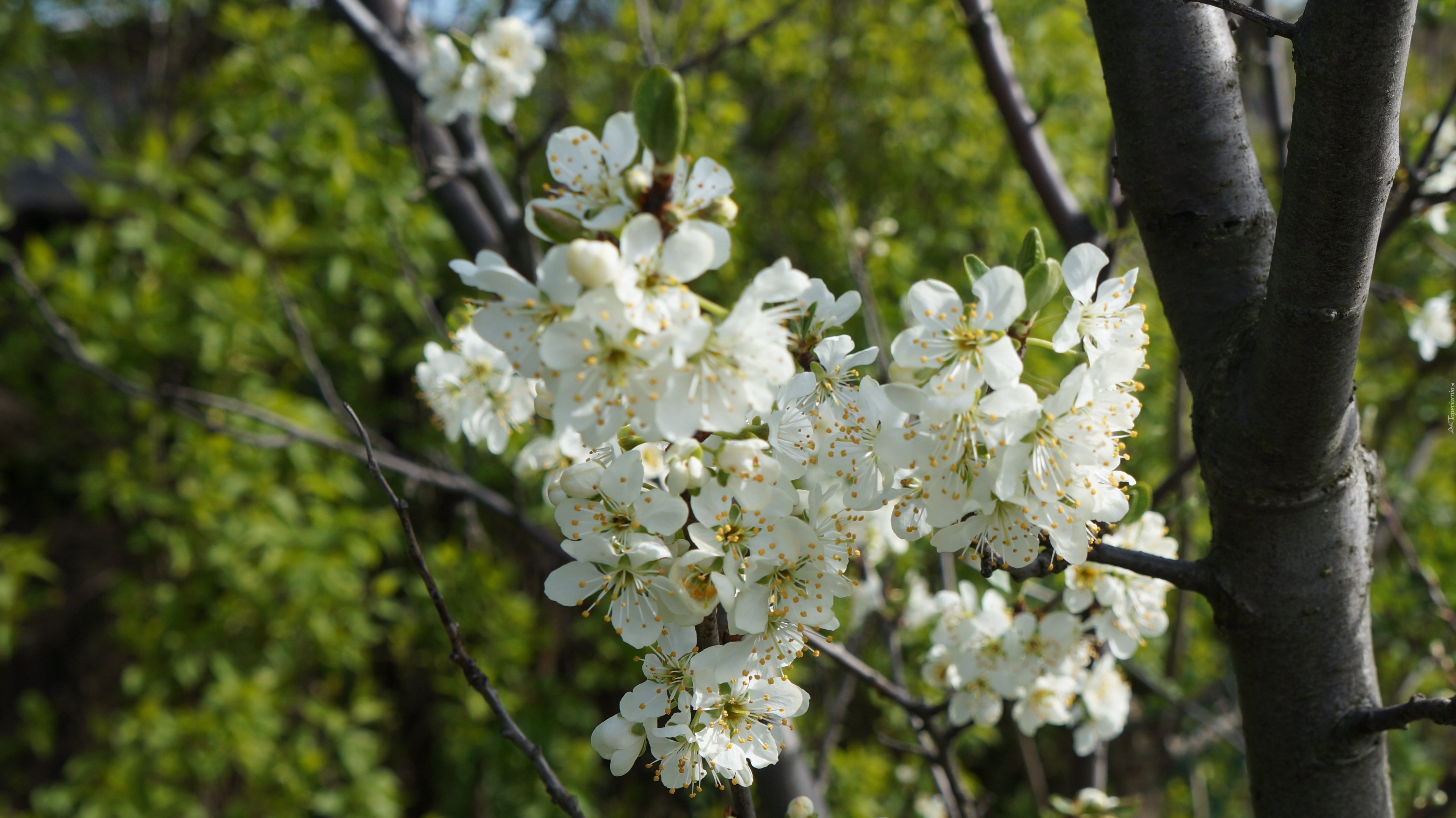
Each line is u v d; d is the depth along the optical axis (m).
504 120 2.60
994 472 1.10
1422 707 1.30
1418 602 3.54
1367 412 2.33
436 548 5.47
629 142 1.06
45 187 6.80
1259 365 1.24
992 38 2.66
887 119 5.74
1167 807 4.71
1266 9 2.62
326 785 5.47
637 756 1.18
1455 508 4.54
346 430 4.97
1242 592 1.41
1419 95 4.84
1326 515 1.35
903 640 3.29
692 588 1.06
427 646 5.39
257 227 4.96
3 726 6.13
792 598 1.10
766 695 1.18
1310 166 1.05
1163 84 1.42
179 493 4.96
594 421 0.97
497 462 4.69
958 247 5.36
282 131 5.49
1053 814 2.48
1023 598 1.94
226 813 4.94
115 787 4.77
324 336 5.38
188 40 6.47
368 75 5.24
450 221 2.91
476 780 5.68
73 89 6.36
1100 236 2.39
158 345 4.84
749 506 1.04
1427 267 4.40
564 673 5.80
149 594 5.27
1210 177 1.41
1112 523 1.19
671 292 0.96
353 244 4.81
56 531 6.53
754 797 2.37
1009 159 5.34
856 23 5.85
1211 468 1.37
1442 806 2.60
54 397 5.75
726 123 5.21
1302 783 1.46
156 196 4.89
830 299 1.21
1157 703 3.69
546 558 5.57
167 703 5.51
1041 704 2.03
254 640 5.27
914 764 4.09
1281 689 1.44
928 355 1.09
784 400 1.15
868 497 1.14
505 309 1.01
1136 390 1.21
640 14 3.24
